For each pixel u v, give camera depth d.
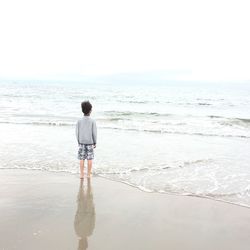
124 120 22.08
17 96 44.47
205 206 6.20
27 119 20.86
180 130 17.98
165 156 11.02
